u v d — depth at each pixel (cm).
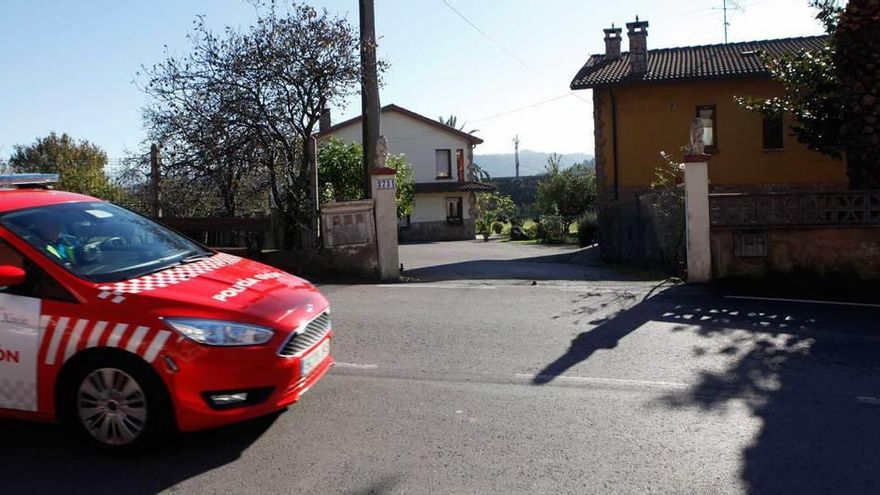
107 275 427
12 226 436
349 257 1152
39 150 2597
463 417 474
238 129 1221
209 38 1212
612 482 375
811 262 1046
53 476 383
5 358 408
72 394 405
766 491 364
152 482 376
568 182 3712
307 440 434
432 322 774
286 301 446
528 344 676
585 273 1298
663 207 1299
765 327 751
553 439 436
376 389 535
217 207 1309
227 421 398
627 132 2116
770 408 493
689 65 2120
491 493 363
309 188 1232
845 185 1955
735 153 2033
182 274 451
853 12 1070
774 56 1379
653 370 589
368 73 1287
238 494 362
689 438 438
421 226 4128
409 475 384
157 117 1242
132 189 1335
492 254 2261
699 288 1014
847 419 469
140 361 392
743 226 1058
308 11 1221
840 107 1141
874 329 736
